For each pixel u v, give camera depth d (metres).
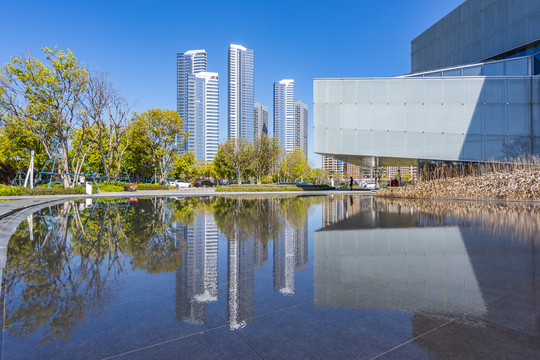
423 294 2.77
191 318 2.31
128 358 1.77
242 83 164.88
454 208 10.52
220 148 50.62
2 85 23.80
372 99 18.17
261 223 7.48
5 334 2.04
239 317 2.33
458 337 2.00
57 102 25.59
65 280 3.20
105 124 34.25
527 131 17.16
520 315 2.32
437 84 17.73
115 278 3.28
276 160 50.84
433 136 17.72
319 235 5.83
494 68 18.50
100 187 28.12
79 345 1.91
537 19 19.41
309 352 1.84
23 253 4.38
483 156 17.31
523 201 12.52
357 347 1.89
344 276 3.34
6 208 9.96
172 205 13.08
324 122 18.36
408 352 1.83
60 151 30.80
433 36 29.92
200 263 3.92
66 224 7.29
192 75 124.31
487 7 23.22
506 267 3.61
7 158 34.09
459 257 4.10
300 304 2.58
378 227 6.70
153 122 39.72
